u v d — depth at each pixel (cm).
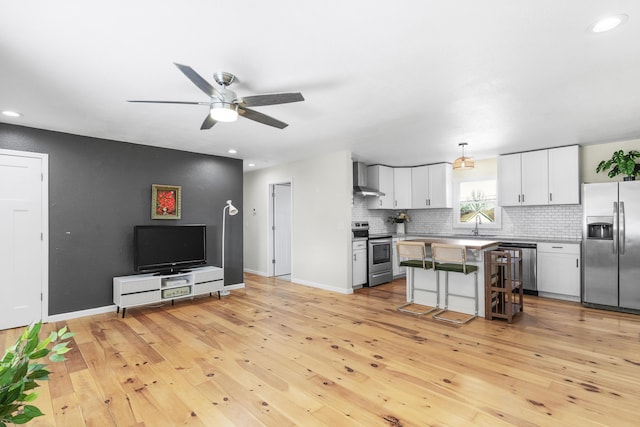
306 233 589
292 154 544
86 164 416
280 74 244
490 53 216
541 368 262
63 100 293
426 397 222
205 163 530
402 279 650
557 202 495
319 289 557
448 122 368
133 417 202
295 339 328
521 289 418
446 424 193
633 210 413
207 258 528
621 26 184
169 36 193
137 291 414
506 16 175
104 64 227
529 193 522
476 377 248
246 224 738
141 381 246
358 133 412
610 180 475
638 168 434
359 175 620
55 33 189
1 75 243
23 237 374
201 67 232
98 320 393
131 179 452
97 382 245
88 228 417
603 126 388
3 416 81
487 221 612
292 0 161
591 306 439
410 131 405
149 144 465
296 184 609
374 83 262
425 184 653
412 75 248
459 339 325
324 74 245
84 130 390
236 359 283
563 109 327
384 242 609
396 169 678
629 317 396
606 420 196
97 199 424
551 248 484
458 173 647
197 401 219
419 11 171
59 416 204
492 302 396
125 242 445
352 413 205
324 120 357
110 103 299
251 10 169
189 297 499
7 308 364
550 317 396
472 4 165
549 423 193
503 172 551
